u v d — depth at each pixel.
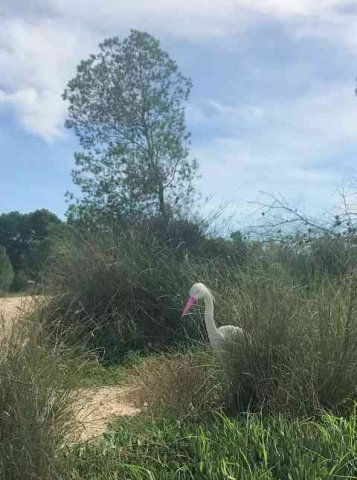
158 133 18.11
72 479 4.51
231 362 6.38
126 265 11.00
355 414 5.32
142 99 18.19
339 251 11.73
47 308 10.07
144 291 10.91
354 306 6.29
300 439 4.79
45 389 4.71
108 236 11.99
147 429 5.51
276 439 4.84
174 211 13.41
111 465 4.76
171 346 9.90
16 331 5.10
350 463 4.42
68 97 18.42
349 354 5.89
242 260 11.59
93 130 18.41
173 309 10.59
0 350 4.77
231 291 8.87
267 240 12.59
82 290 10.70
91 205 17.70
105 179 18.06
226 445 4.78
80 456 4.79
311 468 4.26
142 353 10.05
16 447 4.31
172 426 5.57
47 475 4.36
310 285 8.12
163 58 18.36
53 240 12.50
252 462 4.52
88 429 5.71
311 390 5.71
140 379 7.72
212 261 11.27
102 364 9.10
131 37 18.30
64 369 5.21
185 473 4.54
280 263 10.82
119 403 7.10
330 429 4.99
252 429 5.02
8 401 4.49
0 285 23.08
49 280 11.09
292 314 6.42
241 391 6.28
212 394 6.43
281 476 4.31
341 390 5.77
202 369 6.93
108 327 10.34
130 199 17.64
